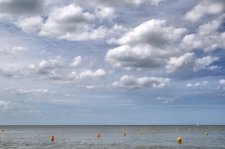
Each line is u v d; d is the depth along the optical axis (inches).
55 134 4638.3
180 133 5014.8
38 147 2203.5
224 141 2839.6
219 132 5565.9
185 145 2375.7
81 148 2140.7
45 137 3656.5
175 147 2199.8
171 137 3641.7
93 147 2219.5
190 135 4234.7
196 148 2126.0
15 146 2278.5
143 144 2484.0
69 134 4658.0
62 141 2896.2
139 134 4630.9
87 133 5073.8
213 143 2583.7
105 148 2139.5
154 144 2490.2
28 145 2378.2
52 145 2393.0
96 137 3656.5
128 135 4271.7
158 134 4645.7
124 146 2295.8
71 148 2138.3
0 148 2112.5
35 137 3656.5
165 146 2285.9
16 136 3956.7
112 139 3233.3
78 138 3432.6
